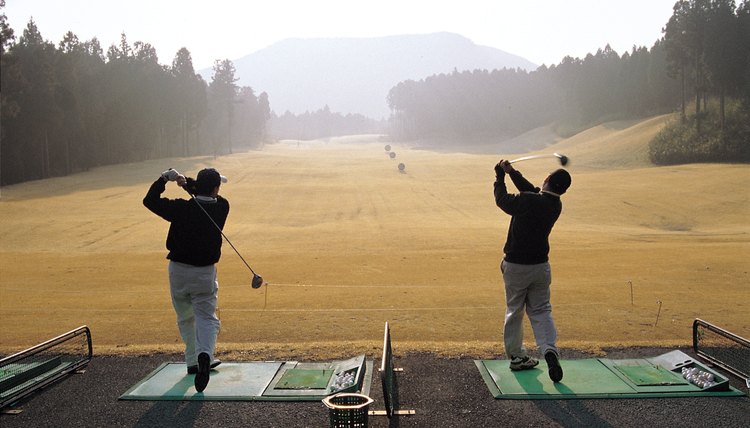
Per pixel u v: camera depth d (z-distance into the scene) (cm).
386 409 455
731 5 8112
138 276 1983
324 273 2027
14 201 4969
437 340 1019
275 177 7100
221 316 1243
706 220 4125
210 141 15350
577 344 650
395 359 602
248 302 1459
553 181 554
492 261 2323
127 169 8194
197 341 520
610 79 15775
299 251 2783
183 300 547
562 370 540
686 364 552
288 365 576
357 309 1336
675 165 7331
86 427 449
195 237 529
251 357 607
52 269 2158
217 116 15200
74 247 3100
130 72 10600
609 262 2144
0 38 5862
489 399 495
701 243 2861
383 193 5766
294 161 9412
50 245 3175
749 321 1077
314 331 1095
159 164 8800
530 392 502
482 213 4625
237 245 3088
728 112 8519
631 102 14738
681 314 1169
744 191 4903
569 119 17238
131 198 5288
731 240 3077
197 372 507
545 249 553
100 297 1553
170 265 540
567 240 3083
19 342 980
